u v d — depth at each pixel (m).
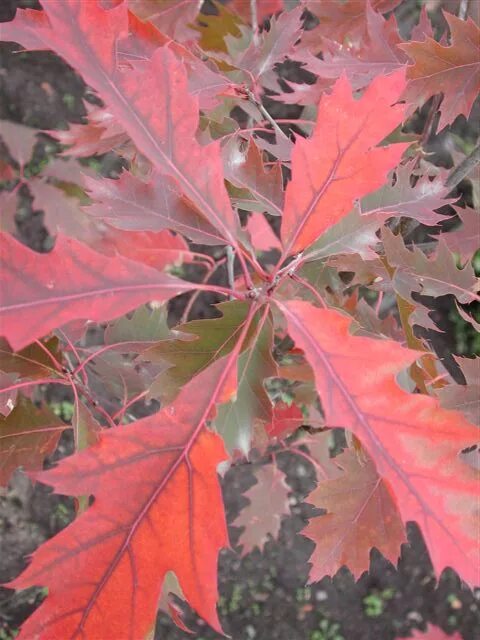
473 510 0.27
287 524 1.37
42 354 0.46
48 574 0.28
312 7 0.62
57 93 1.45
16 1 1.40
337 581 1.36
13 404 0.48
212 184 0.32
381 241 0.47
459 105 0.51
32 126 1.42
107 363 0.60
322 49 0.64
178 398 0.30
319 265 0.56
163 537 0.29
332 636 1.33
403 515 0.27
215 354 0.38
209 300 1.39
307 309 0.30
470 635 1.35
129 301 0.29
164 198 0.42
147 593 0.29
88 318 0.28
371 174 0.32
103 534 0.29
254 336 0.36
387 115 0.31
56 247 0.28
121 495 0.29
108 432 0.29
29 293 0.28
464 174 0.59
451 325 1.44
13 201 0.98
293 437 0.97
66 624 0.29
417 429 0.28
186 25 0.68
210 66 0.55
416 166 0.66
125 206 0.42
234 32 0.70
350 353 0.29
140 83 0.29
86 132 0.55
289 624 1.32
